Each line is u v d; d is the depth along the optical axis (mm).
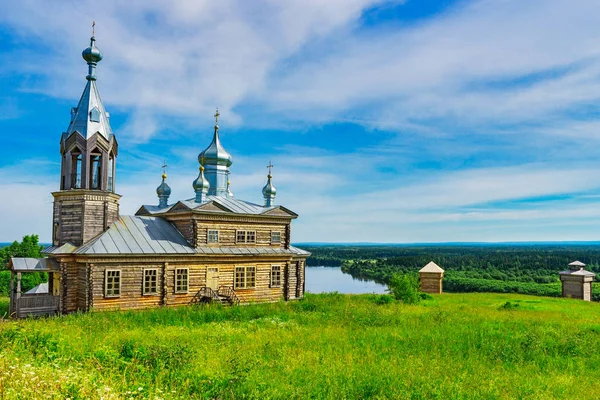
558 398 17250
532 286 101062
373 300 49094
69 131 41188
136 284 40531
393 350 24094
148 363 18531
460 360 22281
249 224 49500
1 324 27125
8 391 12062
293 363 20344
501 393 17422
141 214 53906
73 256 38625
